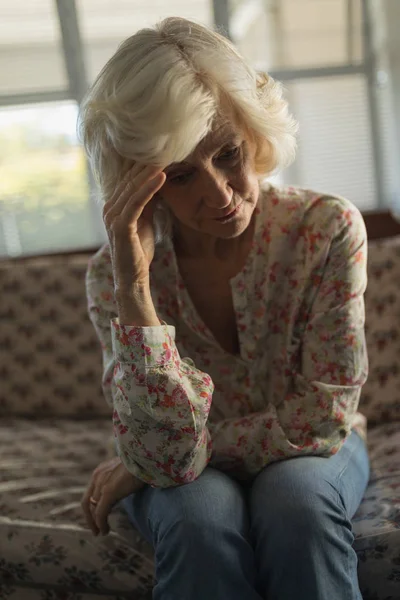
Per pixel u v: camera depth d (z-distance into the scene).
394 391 1.64
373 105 3.51
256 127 0.94
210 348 1.13
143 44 0.91
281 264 1.08
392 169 3.57
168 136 0.87
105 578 1.15
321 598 0.88
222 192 0.93
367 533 1.05
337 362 1.03
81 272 1.88
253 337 1.10
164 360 0.96
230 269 1.09
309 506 0.91
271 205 1.09
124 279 0.97
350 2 3.37
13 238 3.41
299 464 1.00
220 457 1.05
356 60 3.46
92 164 1.02
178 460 0.97
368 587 1.05
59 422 1.84
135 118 0.88
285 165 1.03
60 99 3.31
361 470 1.11
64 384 1.88
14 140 3.34
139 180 0.93
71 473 1.46
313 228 1.05
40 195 3.39
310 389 1.04
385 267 1.69
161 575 0.94
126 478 1.06
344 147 3.55
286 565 0.90
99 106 0.92
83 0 3.23
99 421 1.83
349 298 1.03
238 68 0.93
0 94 3.27
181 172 0.94
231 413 1.15
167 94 0.86
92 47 3.28
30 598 1.21
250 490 1.04
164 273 1.12
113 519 1.20
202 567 0.90
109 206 0.97
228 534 0.92
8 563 1.20
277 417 1.04
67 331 1.88
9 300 1.91
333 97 3.50
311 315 1.06
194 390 0.98
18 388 1.91
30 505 1.28
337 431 1.04
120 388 0.97
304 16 3.39
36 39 3.25
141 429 0.97
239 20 3.34
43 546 1.18
